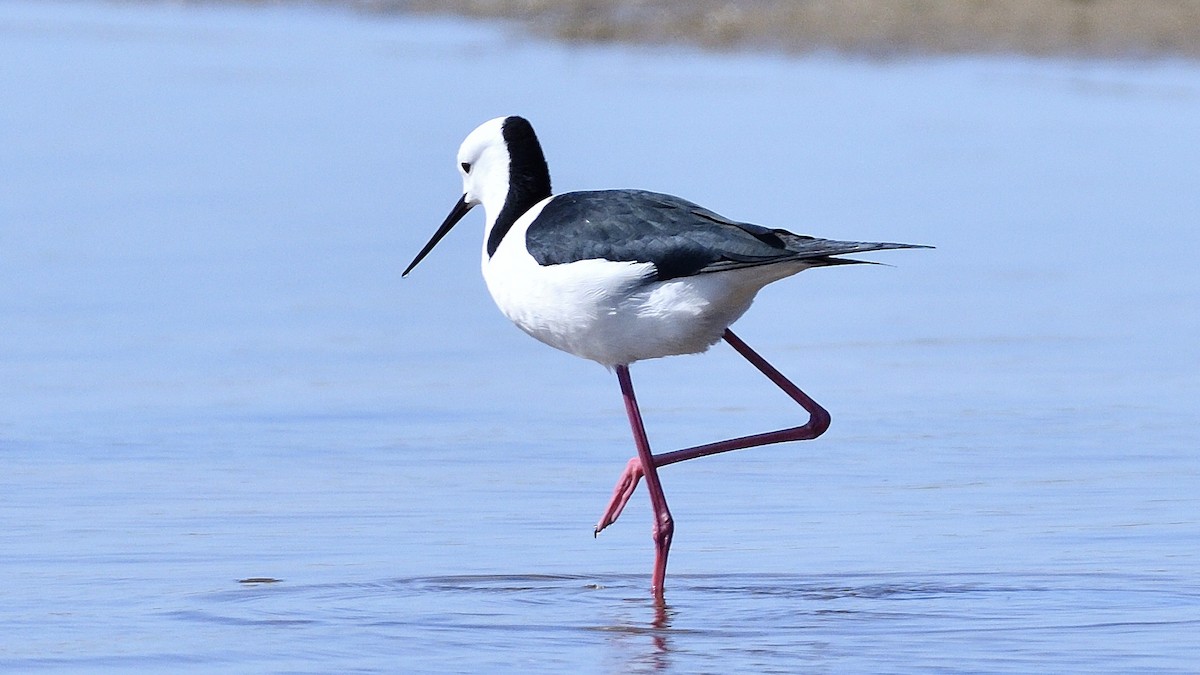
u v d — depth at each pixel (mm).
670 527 8953
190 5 37500
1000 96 25938
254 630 8141
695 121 24047
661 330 8641
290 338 14766
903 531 9828
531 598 8734
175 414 12375
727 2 30922
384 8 35906
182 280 16781
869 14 29312
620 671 7586
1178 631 8070
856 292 16812
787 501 10500
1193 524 9844
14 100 27250
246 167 22469
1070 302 16016
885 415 12461
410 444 11727
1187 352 14258
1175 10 28219
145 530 9781
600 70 28406
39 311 15484
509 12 33688
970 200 19906
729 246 8367
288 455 11422
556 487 10797
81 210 19828
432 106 26328
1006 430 12016
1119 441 11695
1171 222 19266
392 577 9023
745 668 7621
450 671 7590
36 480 10750
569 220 8805
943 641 7977
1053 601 8562
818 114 24656
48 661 7660
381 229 19250
